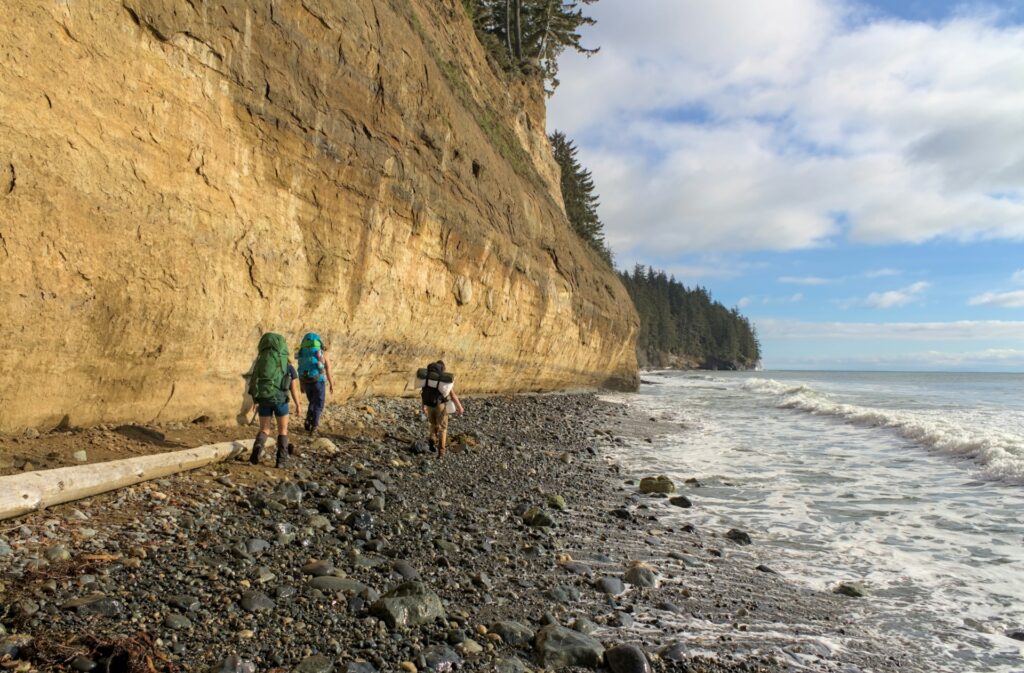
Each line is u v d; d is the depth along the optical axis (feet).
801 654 14.01
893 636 15.28
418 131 45.73
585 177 185.98
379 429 36.70
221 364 27.58
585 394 107.96
